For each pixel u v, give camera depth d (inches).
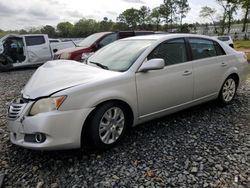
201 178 111.7
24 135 122.5
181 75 162.6
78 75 136.3
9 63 437.4
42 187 108.0
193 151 134.0
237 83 210.1
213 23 2231.8
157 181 109.9
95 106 126.4
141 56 148.3
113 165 122.2
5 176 115.1
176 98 163.2
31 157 130.3
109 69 149.6
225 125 167.3
